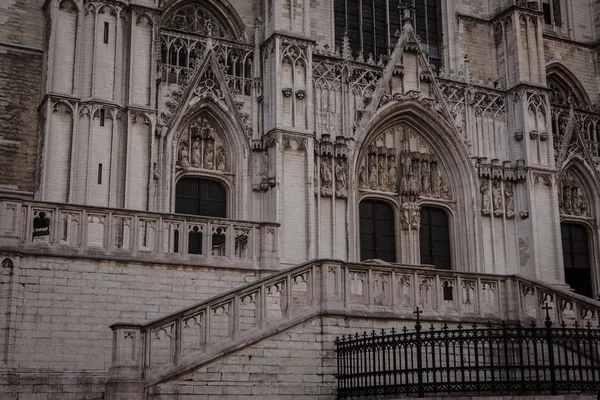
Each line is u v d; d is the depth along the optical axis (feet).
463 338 70.03
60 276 90.89
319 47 146.00
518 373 88.89
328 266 86.74
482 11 164.96
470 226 148.56
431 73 149.89
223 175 130.72
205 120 131.75
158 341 84.58
